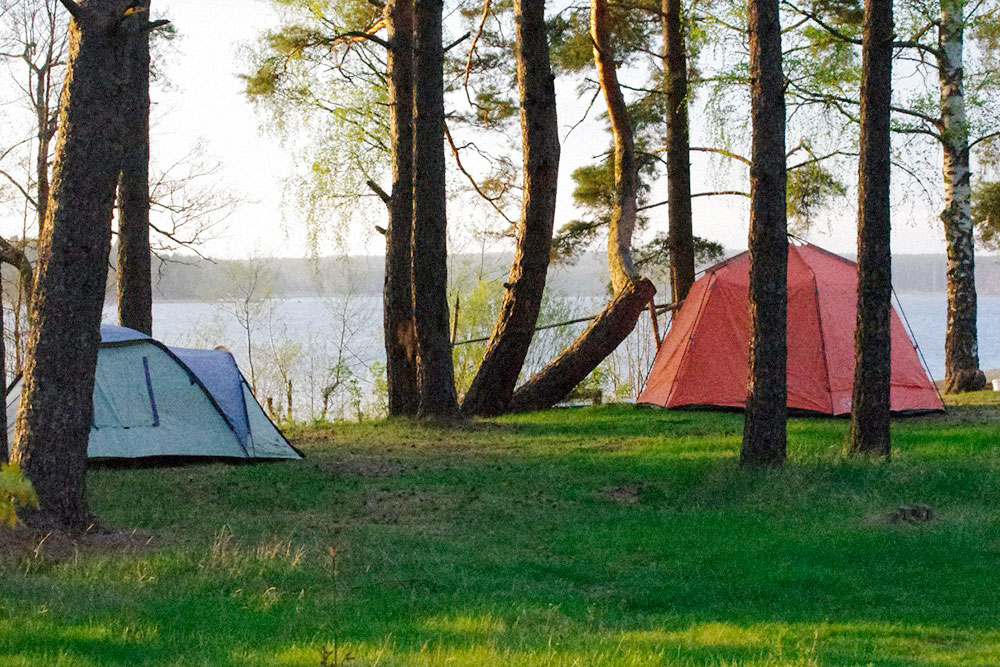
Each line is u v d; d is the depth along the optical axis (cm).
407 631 609
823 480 1182
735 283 1970
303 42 2059
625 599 768
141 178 1702
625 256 2300
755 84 1238
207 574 754
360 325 3528
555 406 2403
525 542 957
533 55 2053
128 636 558
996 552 899
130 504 1088
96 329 926
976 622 694
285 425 2272
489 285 3144
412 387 2112
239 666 494
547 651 548
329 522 1027
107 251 928
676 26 2319
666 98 2378
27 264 2552
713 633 646
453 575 805
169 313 10369
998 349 6925
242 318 3697
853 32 1991
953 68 2158
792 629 669
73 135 902
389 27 2055
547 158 2094
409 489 1202
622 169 2312
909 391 1789
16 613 595
